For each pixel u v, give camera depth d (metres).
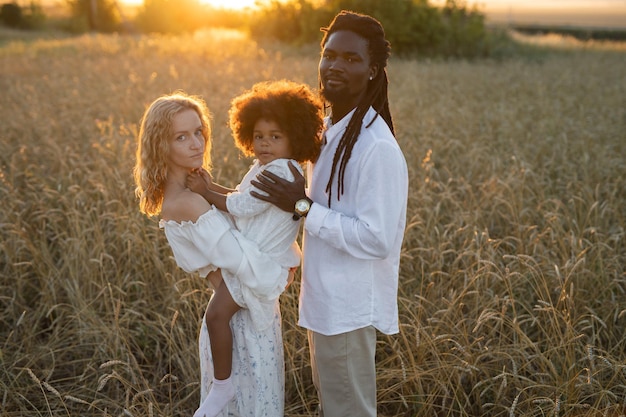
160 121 2.40
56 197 5.24
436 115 8.79
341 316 2.43
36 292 4.38
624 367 3.09
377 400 3.37
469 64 16.92
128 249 4.20
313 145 2.43
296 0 21.23
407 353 3.48
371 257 2.33
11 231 4.27
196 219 2.45
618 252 4.41
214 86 10.91
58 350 3.51
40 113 8.45
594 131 8.05
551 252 4.30
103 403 3.34
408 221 4.71
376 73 2.40
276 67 13.46
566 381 3.22
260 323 2.55
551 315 3.63
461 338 3.43
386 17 18.81
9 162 6.12
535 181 5.54
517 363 3.39
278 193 2.38
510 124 8.29
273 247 2.53
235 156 6.23
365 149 2.31
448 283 3.85
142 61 15.16
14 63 15.22
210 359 2.64
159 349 3.66
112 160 6.11
